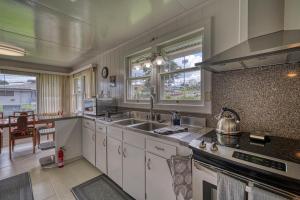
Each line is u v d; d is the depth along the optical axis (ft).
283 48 2.88
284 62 3.93
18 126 10.57
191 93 6.64
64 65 16.19
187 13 6.27
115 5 5.65
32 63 14.83
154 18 6.66
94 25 7.22
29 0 5.28
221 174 3.04
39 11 5.98
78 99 15.71
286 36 3.28
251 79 4.65
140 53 8.90
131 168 5.94
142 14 6.35
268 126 4.36
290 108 4.01
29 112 13.61
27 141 13.87
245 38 3.98
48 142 11.69
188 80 6.74
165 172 4.66
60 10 5.92
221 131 4.31
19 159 9.95
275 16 3.63
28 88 15.03
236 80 4.96
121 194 6.42
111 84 10.77
